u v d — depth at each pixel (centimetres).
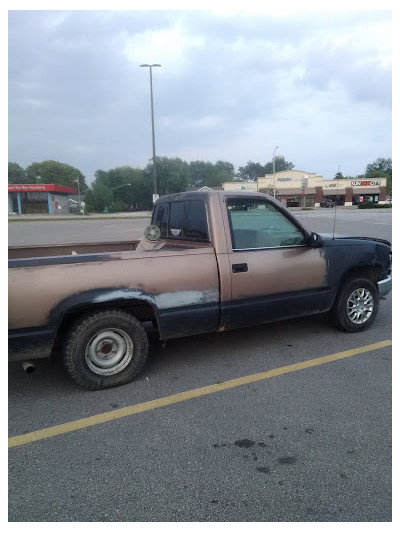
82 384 325
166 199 448
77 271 307
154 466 235
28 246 433
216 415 289
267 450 248
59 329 331
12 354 297
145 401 312
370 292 460
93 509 204
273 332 466
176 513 200
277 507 203
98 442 260
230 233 367
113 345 333
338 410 293
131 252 328
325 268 418
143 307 352
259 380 342
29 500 211
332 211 3919
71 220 3803
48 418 291
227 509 202
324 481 221
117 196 9125
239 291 367
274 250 387
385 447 250
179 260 342
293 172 6100
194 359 392
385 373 353
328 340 436
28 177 9888
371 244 450
